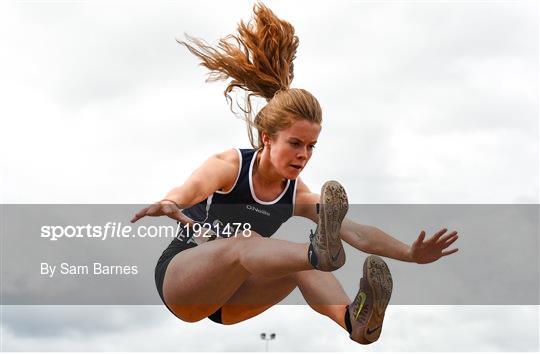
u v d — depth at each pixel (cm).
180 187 583
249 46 654
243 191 637
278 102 604
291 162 603
